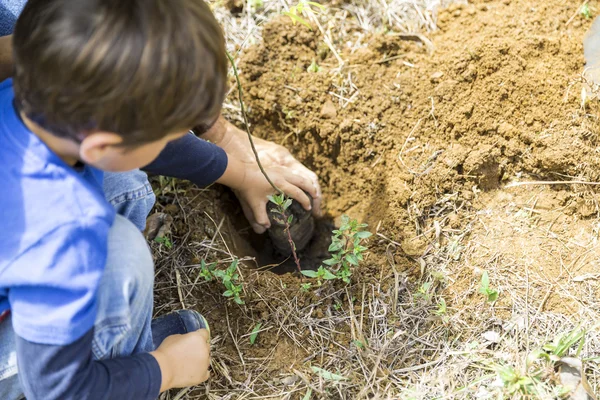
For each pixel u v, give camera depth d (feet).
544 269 6.40
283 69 7.69
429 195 6.88
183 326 5.85
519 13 7.39
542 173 6.77
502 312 6.22
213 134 6.51
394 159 7.18
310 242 7.89
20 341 4.14
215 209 7.28
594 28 7.20
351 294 6.51
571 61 7.02
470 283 6.43
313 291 6.54
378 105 7.35
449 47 7.37
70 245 3.87
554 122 6.71
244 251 7.54
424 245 6.73
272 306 6.43
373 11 8.11
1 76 5.10
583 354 5.87
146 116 3.57
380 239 6.91
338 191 7.75
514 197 6.82
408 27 7.85
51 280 3.89
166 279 6.58
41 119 3.73
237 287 6.15
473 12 7.61
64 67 3.43
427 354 6.11
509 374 5.44
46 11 3.52
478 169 6.81
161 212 6.97
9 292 4.07
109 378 4.55
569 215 6.69
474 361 5.94
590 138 6.63
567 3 7.42
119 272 4.55
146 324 5.22
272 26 7.77
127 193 5.44
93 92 3.44
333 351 6.16
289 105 7.59
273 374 6.04
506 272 6.42
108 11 3.41
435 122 7.06
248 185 6.88
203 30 3.63
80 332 4.09
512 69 6.91
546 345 5.73
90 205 3.94
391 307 6.38
